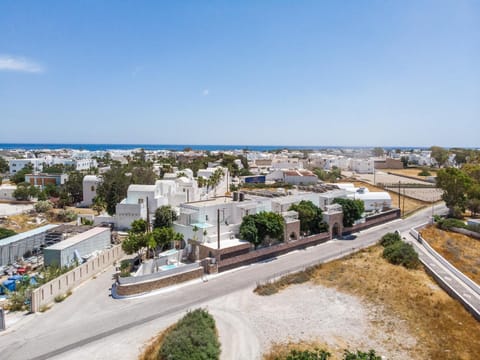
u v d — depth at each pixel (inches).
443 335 1147.9
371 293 1473.9
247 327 1184.8
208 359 955.3
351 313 1300.4
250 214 2026.3
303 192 2783.0
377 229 2736.2
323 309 1332.4
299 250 2143.2
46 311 1305.4
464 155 7662.4
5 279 1633.9
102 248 2042.3
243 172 6127.0
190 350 958.4
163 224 2138.3
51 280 1408.7
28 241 1937.7
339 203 2546.8
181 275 1592.0
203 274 1688.0
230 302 1390.3
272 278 1653.5
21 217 2792.8
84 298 1429.6
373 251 2097.7
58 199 3518.7
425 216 3174.2
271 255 1984.5
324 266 1823.3
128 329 1168.2
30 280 1502.2
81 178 3585.1
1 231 2091.5
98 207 2933.1
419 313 1300.4
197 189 3275.1
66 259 1720.0
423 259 1925.4
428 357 1024.2
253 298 1432.1
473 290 1483.8
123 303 1379.2
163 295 1457.9
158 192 2618.1
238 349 1047.6
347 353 917.8
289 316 1272.1
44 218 2832.2
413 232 2517.2
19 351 1034.7
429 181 5029.5
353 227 2618.1
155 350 1012.5
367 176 5807.1
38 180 4362.7
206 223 1983.3
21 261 1843.0
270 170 5880.9
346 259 1952.5
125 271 1637.6
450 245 2199.8
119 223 2509.8
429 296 1451.8
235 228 2017.7
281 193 2625.5
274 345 1072.8
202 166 6063.0
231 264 1788.9
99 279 1658.5
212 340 1040.8
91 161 6850.4
